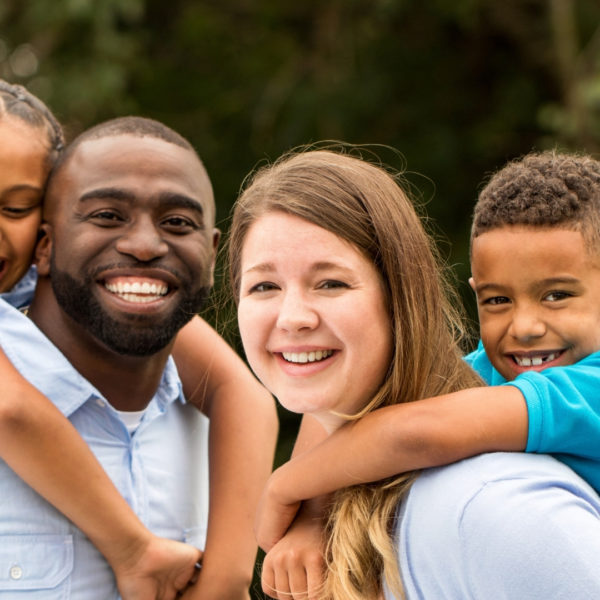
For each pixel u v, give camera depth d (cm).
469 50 959
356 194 204
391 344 205
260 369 208
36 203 261
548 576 168
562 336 224
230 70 969
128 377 265
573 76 859
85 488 241
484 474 183
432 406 196
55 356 256
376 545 193
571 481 185
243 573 266
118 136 254
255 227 206
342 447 204
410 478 198
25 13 802
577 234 221
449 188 920
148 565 250
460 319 236
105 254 248
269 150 924
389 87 938
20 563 243
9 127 256
